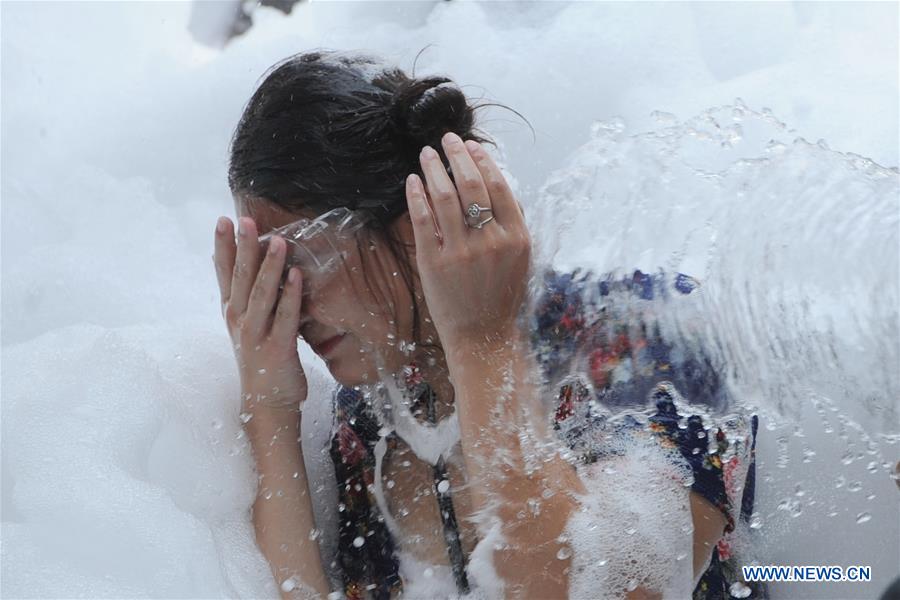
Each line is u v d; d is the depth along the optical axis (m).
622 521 5.15
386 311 5.78
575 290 5.61
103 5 12.18
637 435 5.34
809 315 5.59
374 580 6.34
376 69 5.75
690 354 5.45
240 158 5.65
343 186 5.46
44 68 11.38
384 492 6.37
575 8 11.38
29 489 6.03
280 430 6.32
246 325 6.01
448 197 5.22
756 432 5.81
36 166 10.37
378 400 6.23
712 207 5.93
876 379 5.57
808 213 5.81
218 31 12.05
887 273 5.61
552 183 6.13
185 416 6.47
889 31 10.99
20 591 5.49
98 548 5.79
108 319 8.44
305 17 12.19
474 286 5.30
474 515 5.39
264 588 6.17
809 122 9.99
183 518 6.00
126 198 10.08
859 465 6.10
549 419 5.41
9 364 6.81
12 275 8.73
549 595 5.21
